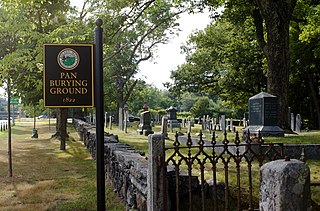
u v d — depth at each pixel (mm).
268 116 13109
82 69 4992
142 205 5527
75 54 4984
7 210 7176
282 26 16234
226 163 4879
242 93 35594
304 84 34875
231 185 6188
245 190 6000
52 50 4941
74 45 4992
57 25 17391
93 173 11000
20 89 18453
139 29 37250
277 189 2604
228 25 32969
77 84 4973
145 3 19344
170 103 89875
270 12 16234
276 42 16266
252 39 32344
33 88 19109
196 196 5422
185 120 36938
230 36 33875
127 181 6887
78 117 39844
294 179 2566
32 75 13406
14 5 11773
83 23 17547
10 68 11242
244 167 7777
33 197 8172
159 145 4832
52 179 10188
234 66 33406
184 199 5371
